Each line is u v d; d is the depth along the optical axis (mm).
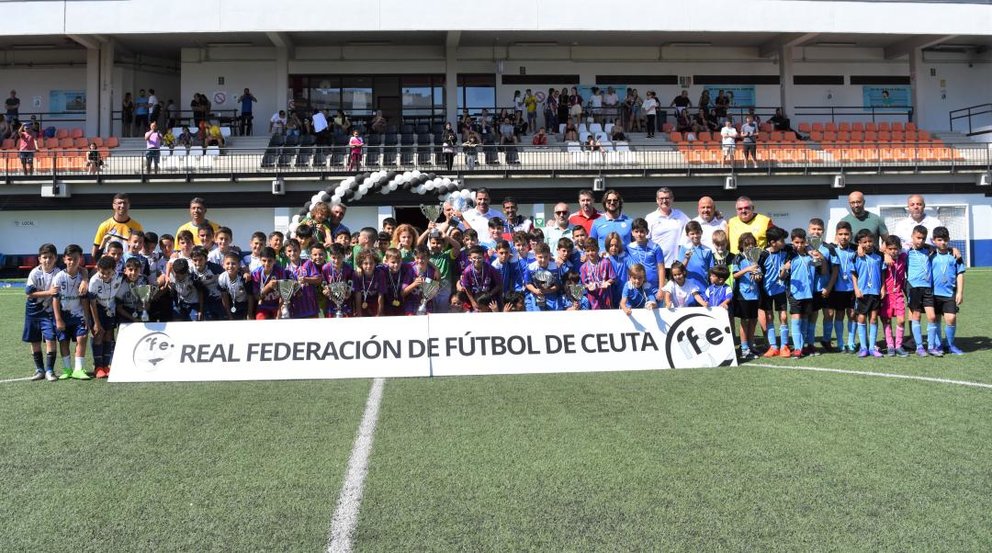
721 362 6328
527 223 8648
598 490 3275
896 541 2742
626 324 6324
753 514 2994
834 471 3486
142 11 20391
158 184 19047
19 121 22375
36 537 2848
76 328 6051
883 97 25125
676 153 20578
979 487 3264
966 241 20688
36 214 19359
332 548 2729
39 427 4422
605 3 21312
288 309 6516
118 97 23547
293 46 23250
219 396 5266
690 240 6973
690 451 3812
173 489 3344
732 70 24672
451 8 20844
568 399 5059
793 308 6727
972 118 25375
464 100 24016
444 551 2695
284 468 3619
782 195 20203
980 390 5195
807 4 21797
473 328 6188
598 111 23562
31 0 20250
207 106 21922
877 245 6918
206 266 6594
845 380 5609
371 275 6711
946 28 22203
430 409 4801
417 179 9836
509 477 3453
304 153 20141
